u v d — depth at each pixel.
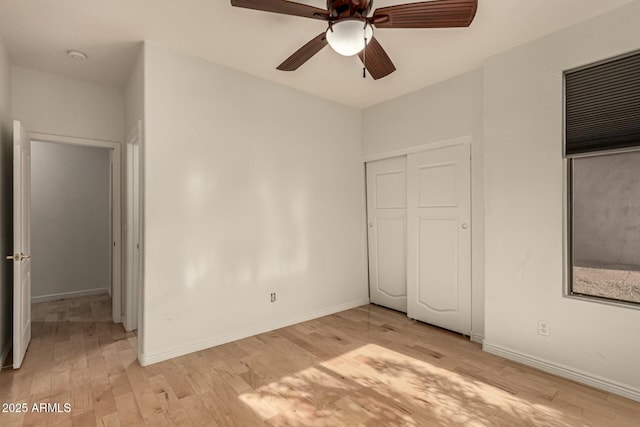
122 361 2.63
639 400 2.06
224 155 3.03
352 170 4.17
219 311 2.98
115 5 2.14
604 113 2.25
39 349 2.86
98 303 4.35
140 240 2.66
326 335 3.22
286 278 3.49
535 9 2.17
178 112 2.76
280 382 2.32
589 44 2.28
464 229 3.18
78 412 1.96
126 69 3.11
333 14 1.83
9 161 2.86
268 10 1.77
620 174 2.22
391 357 2.72
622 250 2.21
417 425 1.86
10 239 2.89
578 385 2.28
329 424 1.87
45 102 3.14
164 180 2.68
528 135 2.59
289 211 3.52
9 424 1.84
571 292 2.42
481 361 2.65
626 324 2.13
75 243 4.68
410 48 2.68
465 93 3.16
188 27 2.41
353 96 3.80
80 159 4.73
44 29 2.42
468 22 1.81
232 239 3.08
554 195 2.45
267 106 3.34
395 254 3.98
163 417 1.92
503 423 1.88
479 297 3.05
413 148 3.63
